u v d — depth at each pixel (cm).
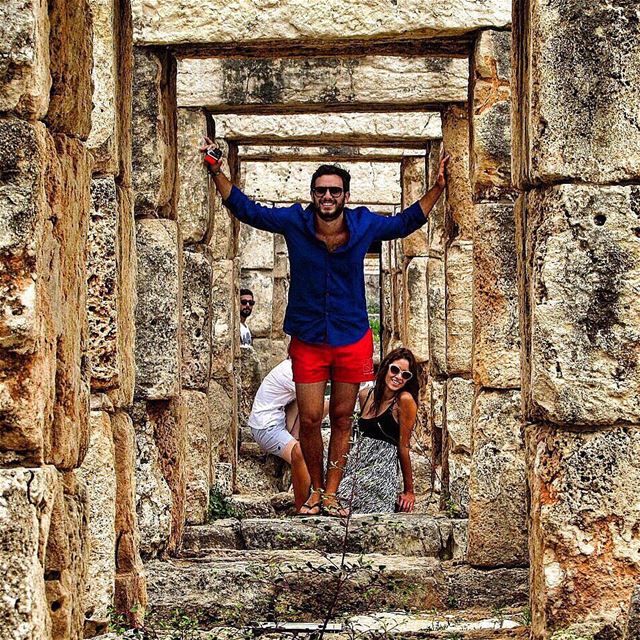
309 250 883
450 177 1038
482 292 863
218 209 1218
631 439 563
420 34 869
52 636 470
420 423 1372
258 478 1451
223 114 1116
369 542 914
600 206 565
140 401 860
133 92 879
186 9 867
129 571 705
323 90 1054
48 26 461
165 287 866
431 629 702
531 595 590
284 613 725
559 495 564
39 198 434
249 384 1578
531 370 580
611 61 565
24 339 429
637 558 559
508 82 870
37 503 428
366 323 908
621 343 563
